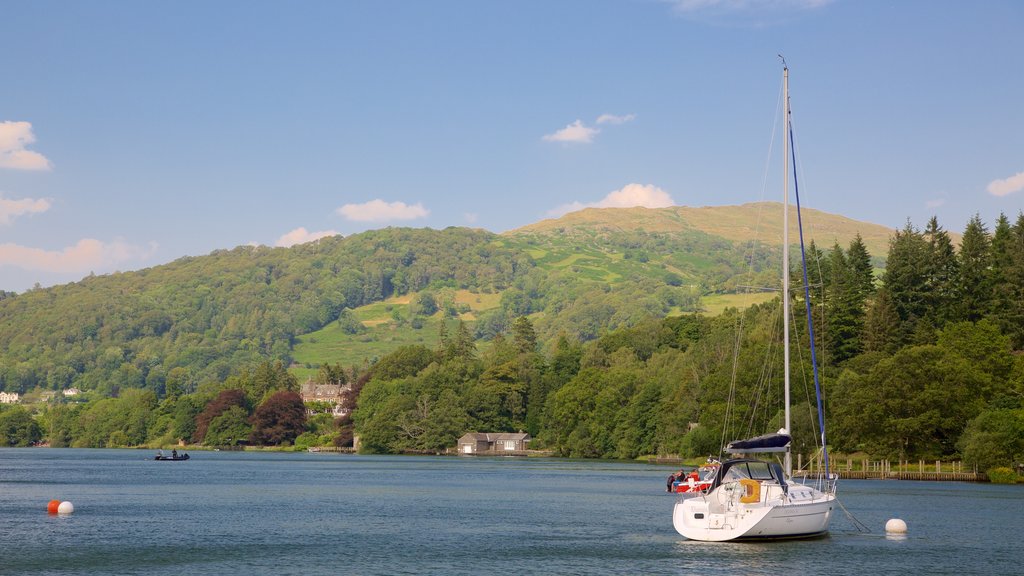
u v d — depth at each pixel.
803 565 64.25
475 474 174.00
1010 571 62.66
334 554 69.69
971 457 139.12
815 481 140.75
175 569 63.28
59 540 76.06
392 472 182.62
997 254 199.62
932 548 71.44
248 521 90.56
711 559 66.50
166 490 131.38
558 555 68.94
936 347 154.75
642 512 99.81
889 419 149.25
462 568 63.84
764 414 167.00
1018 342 184.88
